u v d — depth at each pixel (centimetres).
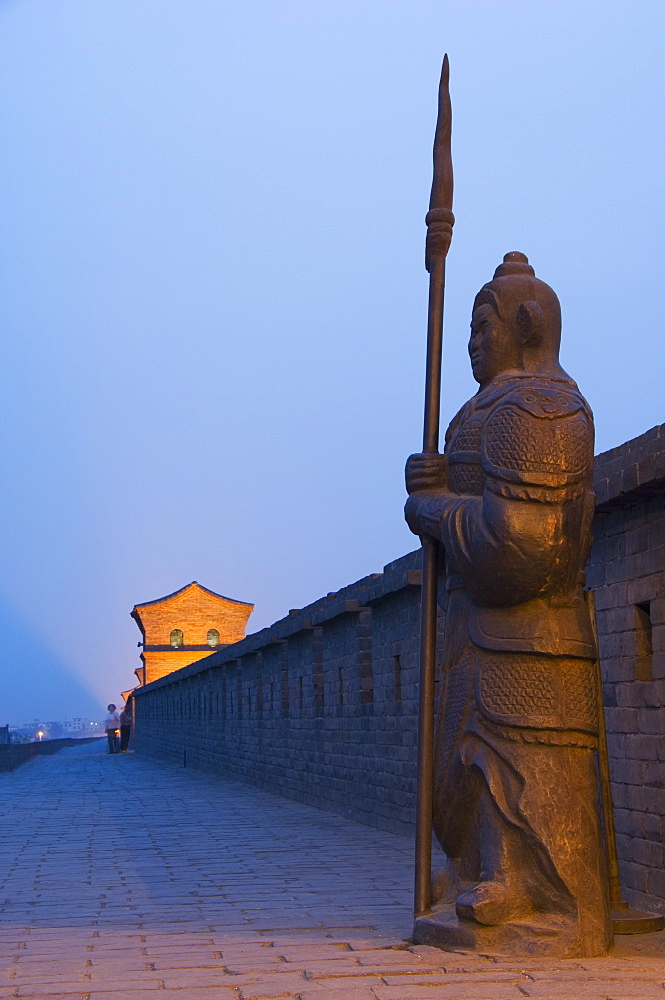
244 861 1252
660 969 588
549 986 538
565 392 688
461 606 716
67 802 2236
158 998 541
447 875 717
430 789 725
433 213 788
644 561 929
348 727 1873
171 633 6556
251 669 2842
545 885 648
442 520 709
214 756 3466
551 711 670
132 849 1383
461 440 722
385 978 570
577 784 666
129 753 6119
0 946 746
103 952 706
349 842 1460
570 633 684
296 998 535
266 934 771
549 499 665
